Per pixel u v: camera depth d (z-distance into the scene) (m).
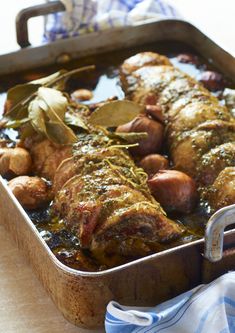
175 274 0.62
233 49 1.02
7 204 0.70
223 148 0.73
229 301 0.62
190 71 0.94
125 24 0.97
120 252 0.67
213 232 0.59
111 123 0.77
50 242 0.68
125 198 0.66
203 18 1.10
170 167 0.76
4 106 0.85
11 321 0.65
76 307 0.61
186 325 0.61
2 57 0.92
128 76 0.87
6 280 0.69
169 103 0.80
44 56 0.94
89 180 0.69
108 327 0.60
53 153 0.74
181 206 0.71
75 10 0.94
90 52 0.96
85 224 0.65
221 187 0.71
